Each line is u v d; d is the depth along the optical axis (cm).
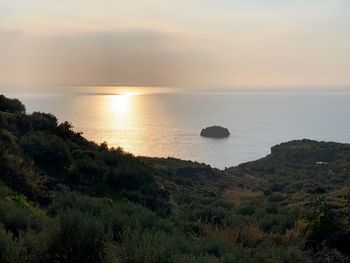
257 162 8100
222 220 1625
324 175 5769
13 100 2619
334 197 2052
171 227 1148
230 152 12912
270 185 5134
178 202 2644
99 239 665
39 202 1226
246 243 1309
